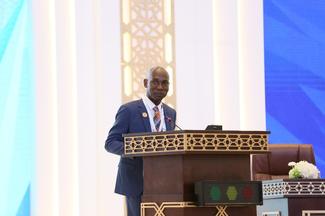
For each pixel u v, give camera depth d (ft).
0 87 48.49
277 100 52.54
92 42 48.14
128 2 49.47
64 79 47.62
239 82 51.13
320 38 53.57
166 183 26.18
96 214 47.26
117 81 48.62
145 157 27.02
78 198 47.06
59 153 47.14
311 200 36.40
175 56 49.70
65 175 47.09
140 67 49.32
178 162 25.79
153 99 32.27
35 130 47.50
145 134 26.40
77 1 48.08
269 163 41.81
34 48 47.80
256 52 51.29
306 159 41.96
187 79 49.75
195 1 50.29
